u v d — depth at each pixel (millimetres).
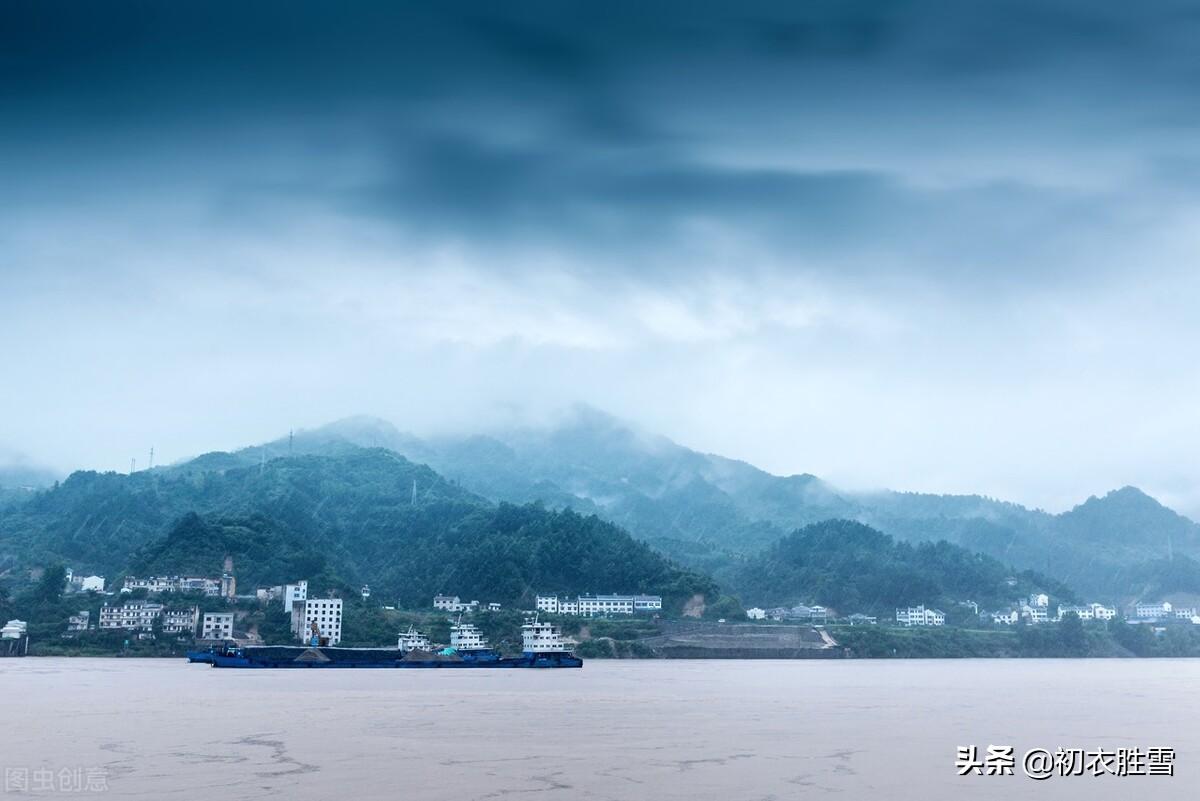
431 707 166125
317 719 142750
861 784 93500
